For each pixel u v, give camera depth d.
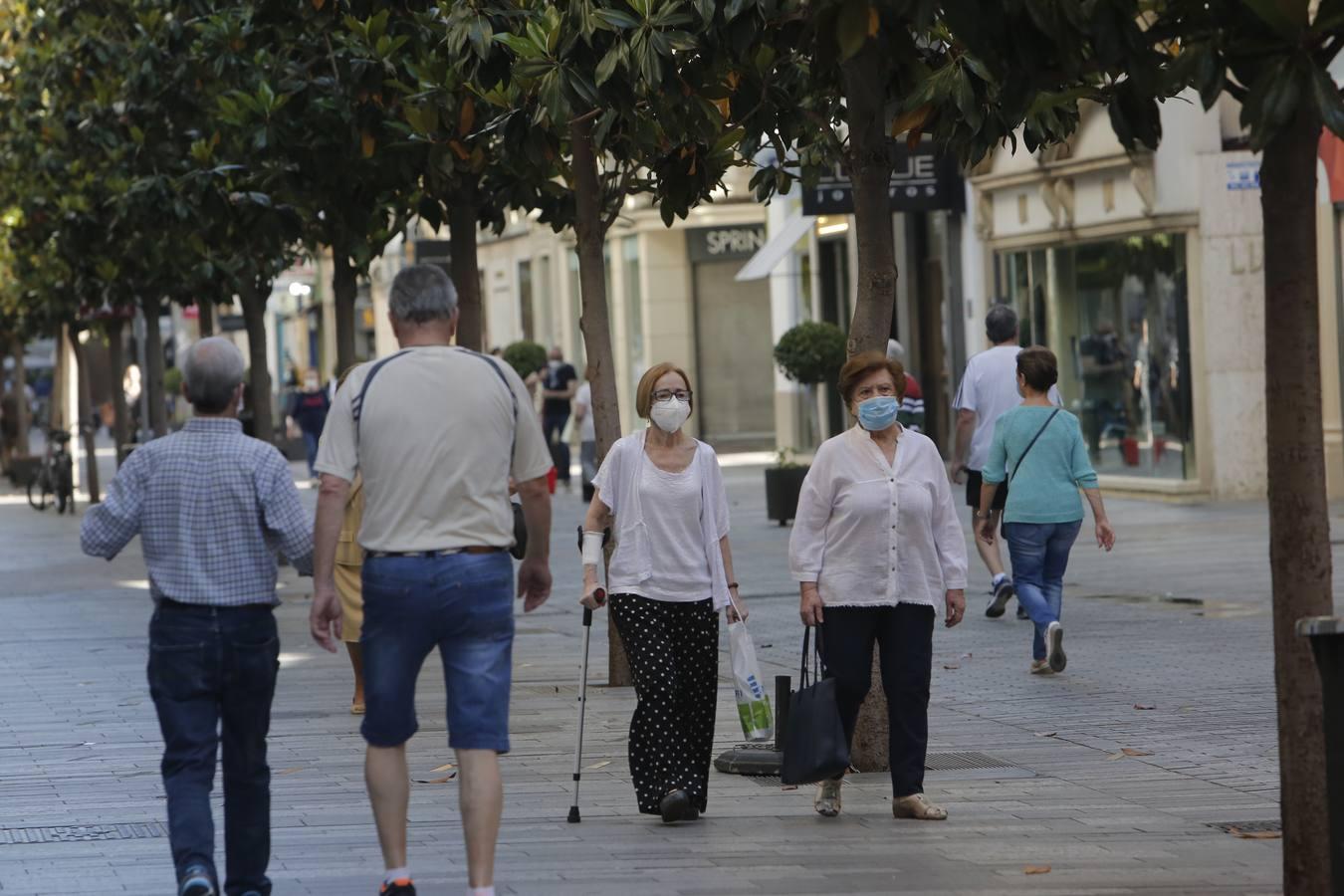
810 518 24.06
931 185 84.62
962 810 24.48
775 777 27.39
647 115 28.52
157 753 30.30
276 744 30.64
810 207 77.12
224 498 18.80
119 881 21.20
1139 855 21.53
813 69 24.55
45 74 65.62
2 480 144.00
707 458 24.69
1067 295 78.62
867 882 20.39
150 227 59.28
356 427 18.67
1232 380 71.19
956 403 43.72
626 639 24.44
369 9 38.34
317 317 184.00
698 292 123.12
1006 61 16.81
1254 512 66.69
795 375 73.19
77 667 41.25
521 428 19.00
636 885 20.39
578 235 35.53
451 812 24.88
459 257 41.00
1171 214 70.88
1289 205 17.11
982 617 44.25
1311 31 15.89
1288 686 17.50
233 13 46.44
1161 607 44.88
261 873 19.12
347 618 32.09
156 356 86.00
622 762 28.50
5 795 26.94
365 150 38.91
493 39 27.83
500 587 18.59
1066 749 28.70
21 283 95.88
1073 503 35.81
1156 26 16.59
